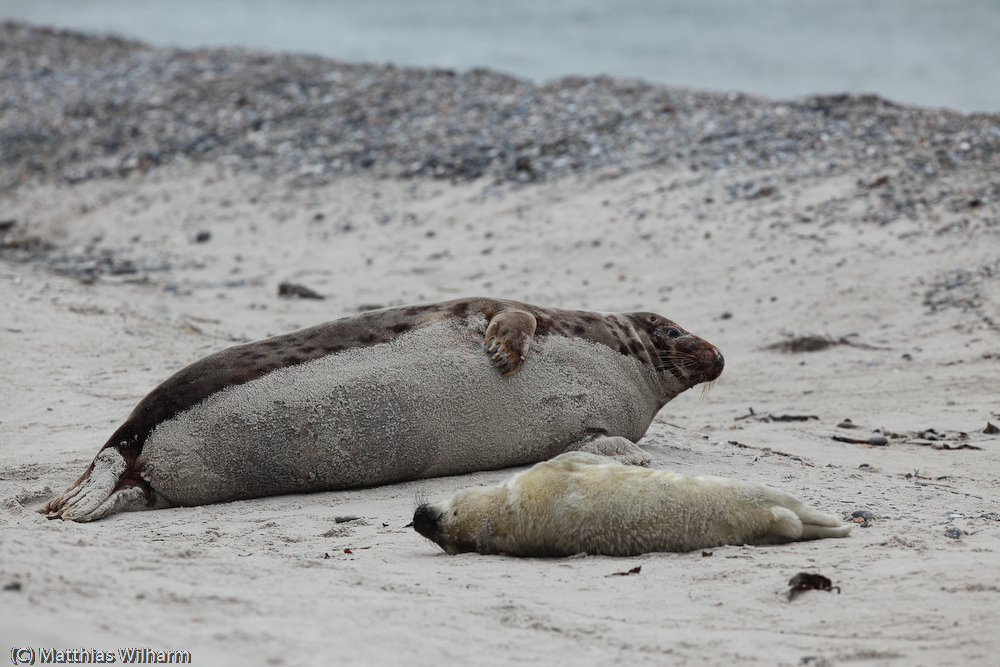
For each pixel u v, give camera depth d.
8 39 101.00
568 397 22.55
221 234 58.41
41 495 19.78
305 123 73.12
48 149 75.44
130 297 45.56
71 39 102.94
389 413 20.77
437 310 22.50
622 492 15.08
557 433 22.36
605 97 70.50
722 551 14.71
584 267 47.50
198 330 37.94
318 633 9.55
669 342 24.62
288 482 20.44
